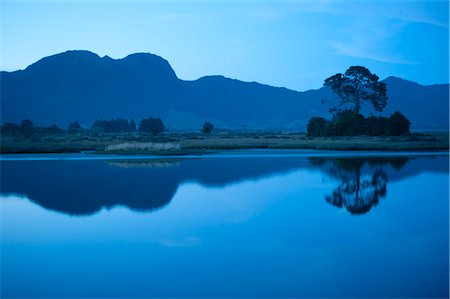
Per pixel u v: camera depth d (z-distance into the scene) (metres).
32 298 11.88
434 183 30.42
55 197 25.59
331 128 93.44
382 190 27.69
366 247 15.99
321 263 14.26
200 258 14.80
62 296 12.01
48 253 15.41
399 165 42.25
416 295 11.90
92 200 24.53
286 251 15.50
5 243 16.56
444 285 12.49
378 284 12.64
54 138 111.56
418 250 15.55
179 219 20.14
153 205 23.27
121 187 28.91
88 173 36.28
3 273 13.57
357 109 105.38
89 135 143.88
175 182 31.05
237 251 15.52
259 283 12.76
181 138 103.12
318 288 12.39
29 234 17.80
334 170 38.06
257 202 24.00
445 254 15.16
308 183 30.55
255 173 36.03
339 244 16.31
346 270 13.67
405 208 22.52
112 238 17.16
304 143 75.19
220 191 27.34
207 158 51.41
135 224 19.28
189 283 12.77
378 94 106.94
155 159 50.22
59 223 19.52
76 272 13.63
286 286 12.54
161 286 12.59
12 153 61.91
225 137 108.69
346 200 24.53
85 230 18.33
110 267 14.04
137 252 15.45
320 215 20.91
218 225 19.05
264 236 17.34
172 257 14.93
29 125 182.75
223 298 11.86
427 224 19.20
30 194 26.53
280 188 28.45
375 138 82.75
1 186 29.58
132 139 98.62
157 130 185.38
